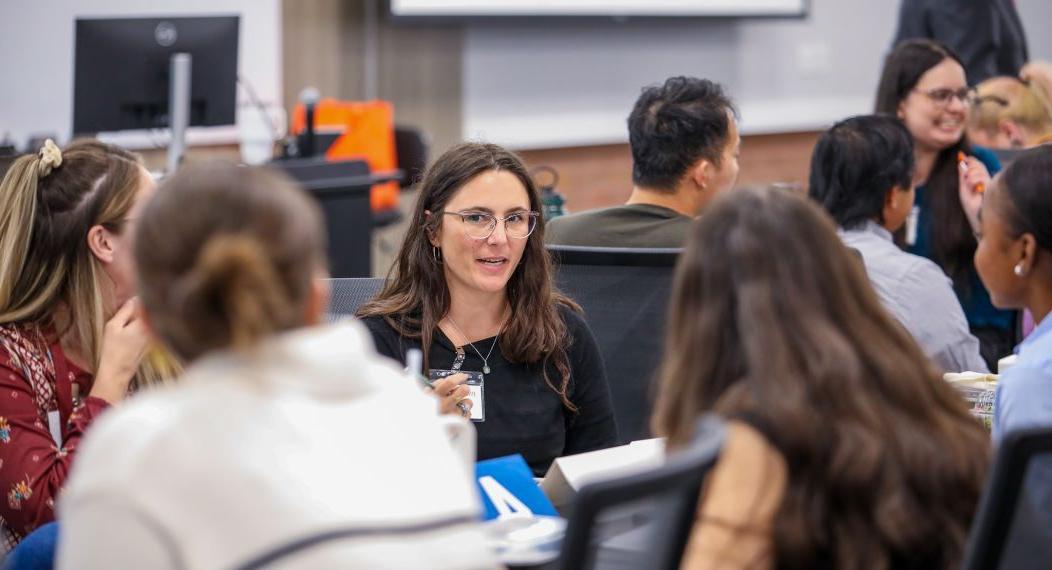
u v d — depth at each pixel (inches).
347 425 68.8
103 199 125.8
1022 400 105.7
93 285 126.6
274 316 66.8
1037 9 601.3
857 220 177.9
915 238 224.8
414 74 455.8
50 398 125.9
